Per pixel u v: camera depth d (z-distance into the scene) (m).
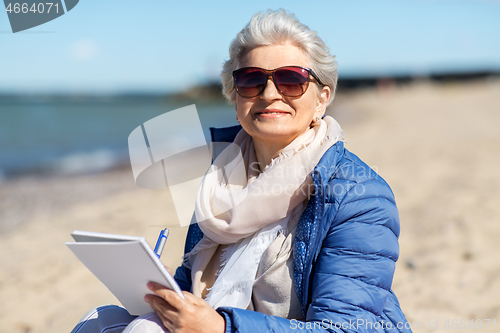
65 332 3.04
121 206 6.82
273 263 1.40
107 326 1.46
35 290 3.81
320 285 1.29
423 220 4.86
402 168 8.32
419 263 3.71
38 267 4.38
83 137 21.89
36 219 6.45
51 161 13.27
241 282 1.42
